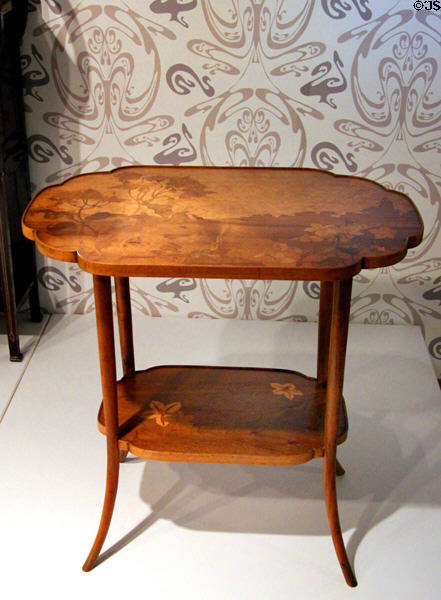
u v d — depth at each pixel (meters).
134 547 1.57
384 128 2.15
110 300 1.30
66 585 1.47
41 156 2.23
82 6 2.01
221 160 2.23
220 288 2.40
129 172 1.64
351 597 1.47
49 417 1.96
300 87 2.10
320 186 1.59
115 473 1.46
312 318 2.46
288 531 1.62
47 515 1.64
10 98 2.02
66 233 1.31
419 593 1.47
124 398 1.60
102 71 2.10
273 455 1.42
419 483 1.77
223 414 1.55
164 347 2.29
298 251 1.26
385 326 2.44
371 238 1.33
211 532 1.62
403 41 2.02
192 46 2.06
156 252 1.25
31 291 2.35
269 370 1.72
